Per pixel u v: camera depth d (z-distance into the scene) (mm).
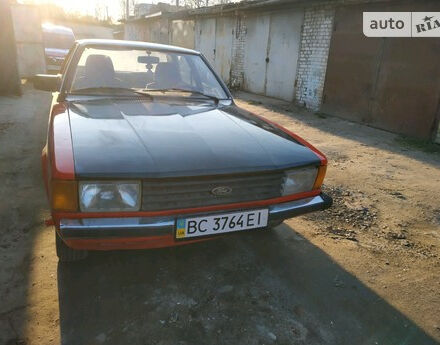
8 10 7840
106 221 1730
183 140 2021
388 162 5098
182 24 16047
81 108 2389
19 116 6465
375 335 1917
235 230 1987
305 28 8914
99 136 1942
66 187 1656
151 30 19641
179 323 1906
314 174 2189
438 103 6012
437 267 2592
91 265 2320
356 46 7434
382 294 2252
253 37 11141
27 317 1875
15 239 2557
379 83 7031
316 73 8711
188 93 2955
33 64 10844
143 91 2824
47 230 2695
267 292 2188
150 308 1994
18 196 3230
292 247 2705
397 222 3256
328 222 3158
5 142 4828
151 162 1771
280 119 7727
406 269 2541
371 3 6957
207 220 1887
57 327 1828
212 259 2484
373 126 7293
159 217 1805
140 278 2236
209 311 2004
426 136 6293
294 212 2139
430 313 2113
